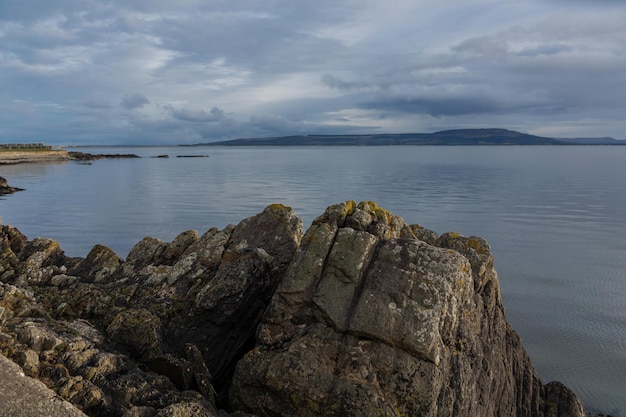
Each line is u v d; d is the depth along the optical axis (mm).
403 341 11234
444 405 11117
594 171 154750
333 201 75938
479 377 12555
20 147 186875
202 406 10195
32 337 10875
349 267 12531
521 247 45844
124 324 13211
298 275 12695
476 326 13383
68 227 51156
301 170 155375
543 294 32344
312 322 12281
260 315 14211
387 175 135750
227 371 13750
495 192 92750
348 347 11445
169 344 13305
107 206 67812
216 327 13648
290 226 16156
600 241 48500
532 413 15461
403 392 10883
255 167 171000
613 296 32062
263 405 11312
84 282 16281
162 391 10898
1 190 81375
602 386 21141
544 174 141625
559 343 25031
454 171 154250
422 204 74250
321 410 10805
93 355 11102
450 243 15664
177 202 73125
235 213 62562
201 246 16469
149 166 168875
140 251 17875
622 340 25297
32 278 15914
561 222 59344
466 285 12789
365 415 10500
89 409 9688
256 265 14375
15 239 17969
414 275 12188
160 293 14609
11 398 8969
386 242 13156
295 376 11062
